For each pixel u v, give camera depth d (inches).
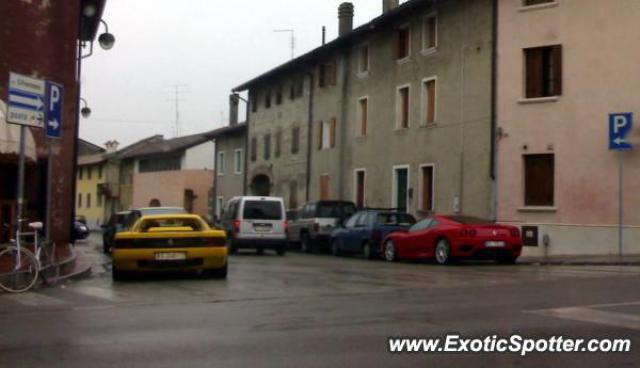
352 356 284.7
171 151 2561.5
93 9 1041.5
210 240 601.0
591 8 937.5
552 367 266.7
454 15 1103.0
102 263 819.4
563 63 954.7
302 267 751.7
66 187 916.0
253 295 492.4
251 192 1875.0
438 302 438.0
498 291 492.7
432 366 268.8
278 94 1745.8
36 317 385.7
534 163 982.4
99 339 320.8
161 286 552.1
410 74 1209.4
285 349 298.0
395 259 876.6
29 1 885.2
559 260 818.8
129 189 2847.0
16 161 795.4
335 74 1467.8
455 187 1085.1
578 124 940.0
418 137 1180.5
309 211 1184.2
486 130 1028.5
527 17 987.9
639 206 885.8
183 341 315.3
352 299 462.3
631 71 907.4
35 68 888.9
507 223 989.2
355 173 1370.6
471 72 1062.4
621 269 707.4
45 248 561.3
